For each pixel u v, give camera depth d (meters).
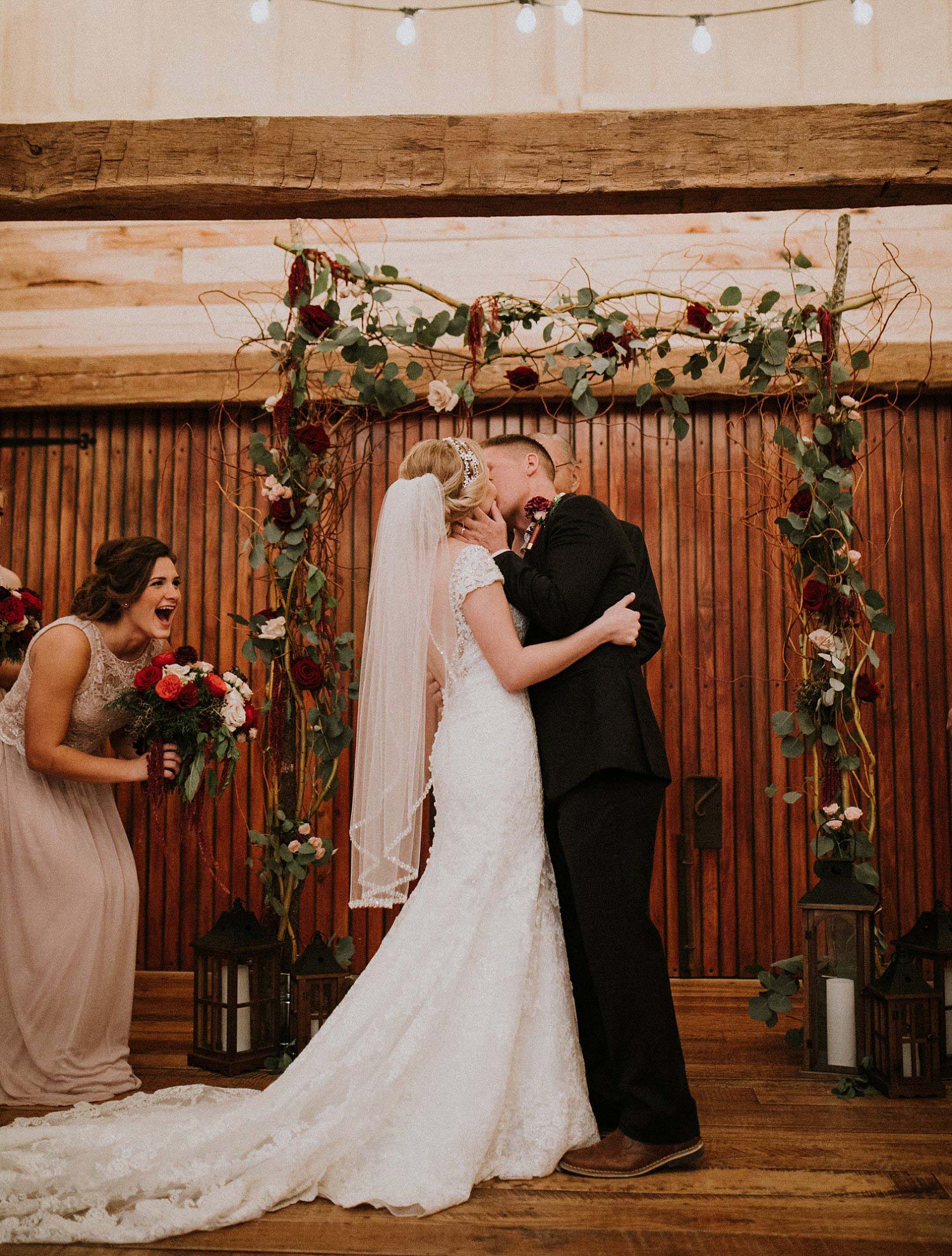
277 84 4.46
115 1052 2.82
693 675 4.30
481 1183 2.09
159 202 3.03
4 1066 2.65
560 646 2.24
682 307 4.39
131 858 2.99
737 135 2.98
